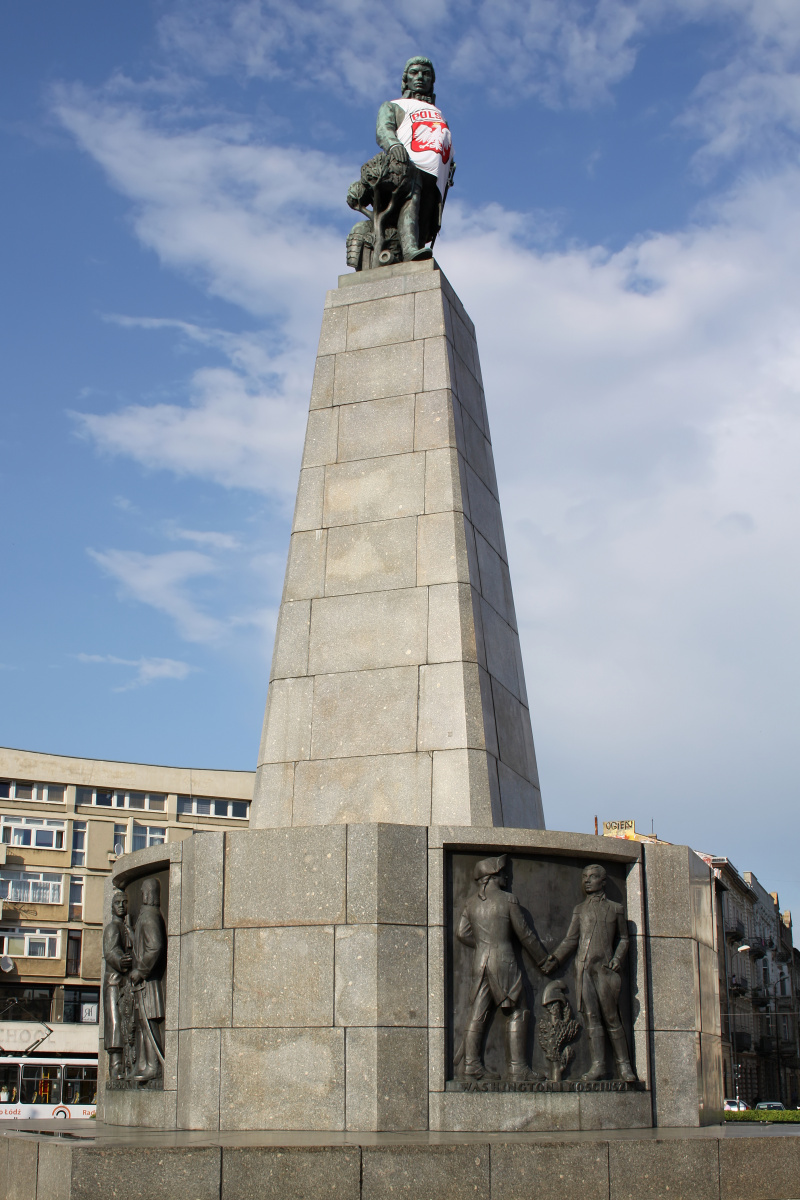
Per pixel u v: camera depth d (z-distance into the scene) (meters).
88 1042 49.94
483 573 12.91
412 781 11.58
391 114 15.23
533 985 10.05
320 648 12.39
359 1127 9.32
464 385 13.85
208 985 10.00
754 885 78.81
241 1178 7.96
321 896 9.88
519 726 12.95
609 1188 8.44
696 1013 10.69
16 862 51.28
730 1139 8.88
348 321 13.82
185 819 55.62
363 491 12.94
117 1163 7.90
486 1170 8.21
